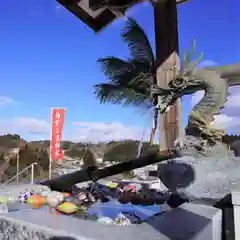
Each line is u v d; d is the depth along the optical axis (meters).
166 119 10.45
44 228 2.89
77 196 6.03
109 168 6.64
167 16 11.11
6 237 3.38
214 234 2.91
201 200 3.66
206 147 5.03
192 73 5.74
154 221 2.90
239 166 4.35
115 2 7.19
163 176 4.96
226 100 5.44
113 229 2.75
